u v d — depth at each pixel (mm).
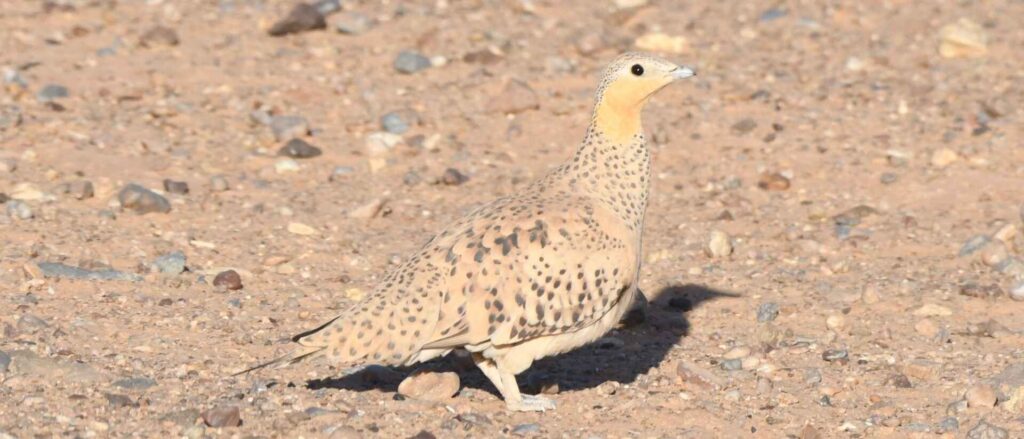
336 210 21531
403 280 12867
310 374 14328
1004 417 13445
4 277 16875
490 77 29938
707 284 18312
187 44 32156
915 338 16109
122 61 30484
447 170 23297
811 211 21625
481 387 14289
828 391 14164
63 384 13469
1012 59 31828
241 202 21594
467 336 12766
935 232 20719
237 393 13438
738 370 14859
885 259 19500
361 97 28344
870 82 30000
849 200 22656
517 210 13258
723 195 22766
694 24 35719
